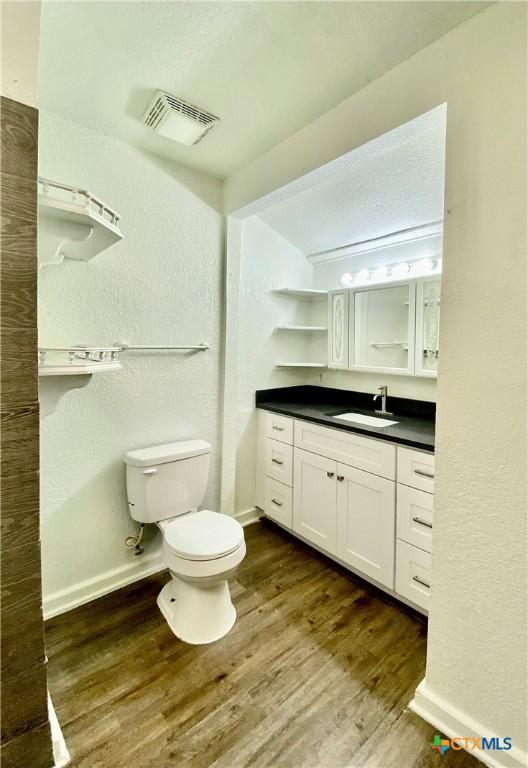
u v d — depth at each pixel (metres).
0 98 0.87
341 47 1.21
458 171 1.12
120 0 1.04
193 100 1.47
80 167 1.66
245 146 1.83
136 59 1.27
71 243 1.39
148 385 1.99
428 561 1.62
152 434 2.03
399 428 1.92
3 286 0.91
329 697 1.33
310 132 1.64
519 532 1.04
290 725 1.23
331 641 1.58
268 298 2.64
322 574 2.06
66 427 1.72
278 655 1.51
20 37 0.88
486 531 1.11
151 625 1.66
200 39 1.19
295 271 2.83
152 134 1.74
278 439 2.46
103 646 1.54
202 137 1.73
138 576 2.00
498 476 1.08
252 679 1.40
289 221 2.52
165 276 2.01
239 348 2.50
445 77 1.16
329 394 2.81
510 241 1.02
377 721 1.24
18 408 0.95
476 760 1.12
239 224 2.28
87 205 1.22
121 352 1.87
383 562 1.81
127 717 1.25
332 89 1.42
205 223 2.16
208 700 1.31
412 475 1.66
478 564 1.13
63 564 1.75
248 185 2.02
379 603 1.82
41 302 1.60
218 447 2.36
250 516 2.66
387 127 1.34
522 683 1.05
